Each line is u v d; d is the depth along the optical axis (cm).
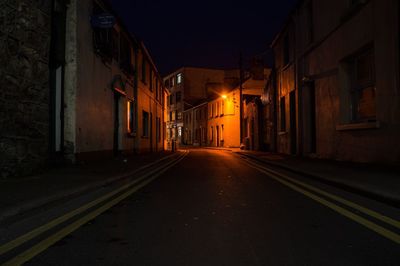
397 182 757
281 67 2209
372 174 905
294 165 1273
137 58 2117
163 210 580
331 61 1367
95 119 1377
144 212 566
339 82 1295
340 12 1276
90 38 1311
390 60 951
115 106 1778
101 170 1102
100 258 361
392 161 954
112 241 417
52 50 1073
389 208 586
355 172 966
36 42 934
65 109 1158
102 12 1459
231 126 4428
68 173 989
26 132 901
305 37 1692
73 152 1163
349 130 1218
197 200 666
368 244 403
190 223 498
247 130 3622
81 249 388
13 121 849
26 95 896
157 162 1645
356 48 1152
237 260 354
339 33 1288
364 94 1173
